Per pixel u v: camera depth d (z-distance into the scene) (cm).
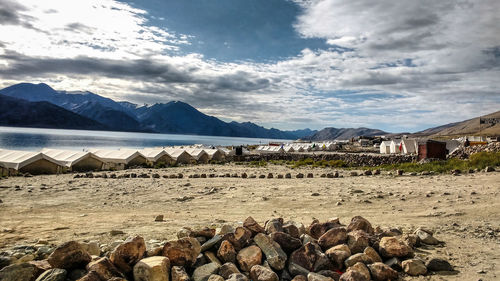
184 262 523
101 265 455
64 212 1112
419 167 2627
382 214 1001
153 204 1274
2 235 777
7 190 1683
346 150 8650
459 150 3581
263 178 2320
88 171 3438
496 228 777
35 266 472
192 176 2461
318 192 1468
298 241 584
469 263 560
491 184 1438
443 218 911
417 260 540
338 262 547
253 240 600
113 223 923
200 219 974
